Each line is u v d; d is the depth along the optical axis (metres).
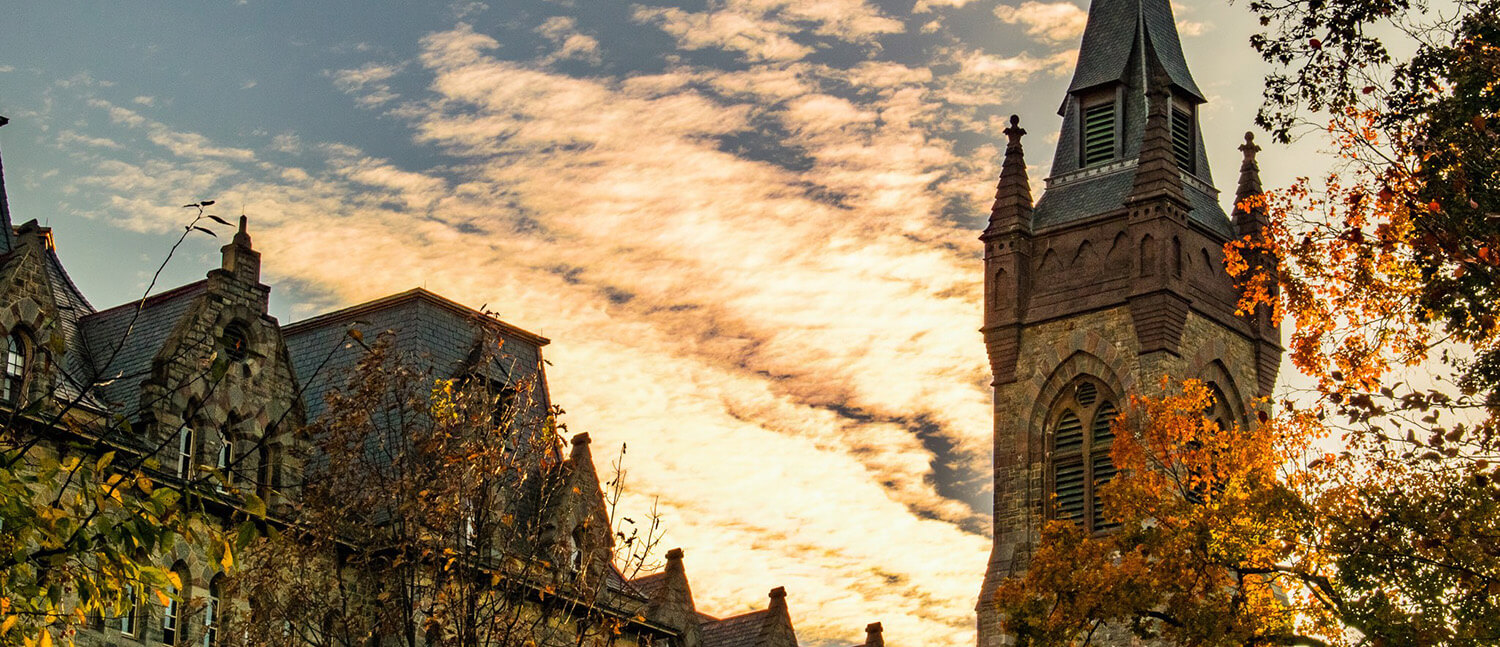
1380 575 48.81
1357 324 48.81
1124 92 107.94
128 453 33.66
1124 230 103.94
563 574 59.12
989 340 106.00
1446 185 46.03
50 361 55.81
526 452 51.22
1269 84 48.88
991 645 100.81
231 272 62.31
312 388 70.00
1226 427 103.38
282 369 62.88
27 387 55.25
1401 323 48.34
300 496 60.69
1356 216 48.22
